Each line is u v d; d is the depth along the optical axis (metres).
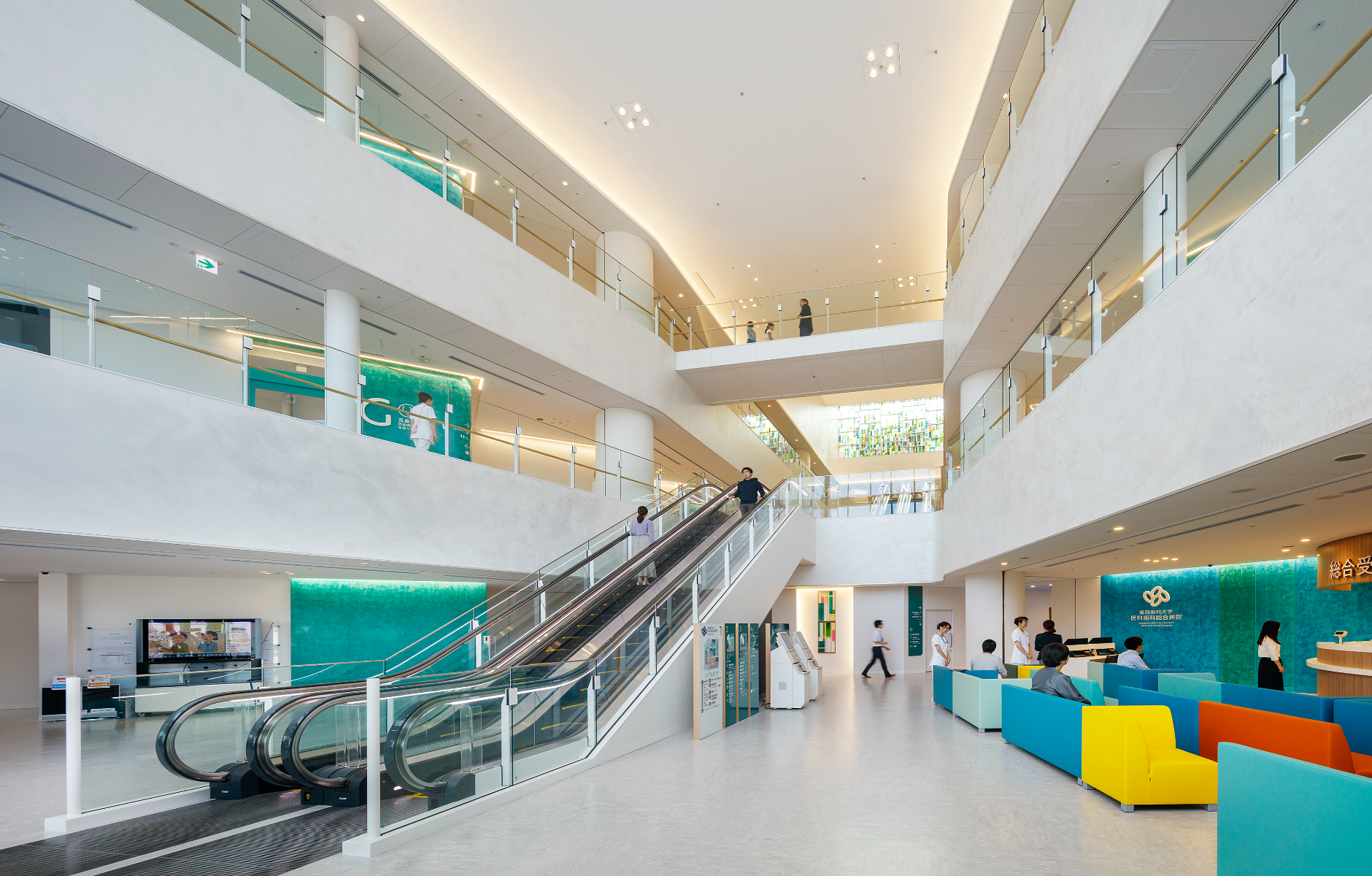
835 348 16.78
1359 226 3.88
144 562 9.39
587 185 15.77
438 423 11.05
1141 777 5.88
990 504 11.47
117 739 5.92
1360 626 11.79
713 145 14.83
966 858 4.76
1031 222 9.55
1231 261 5.07
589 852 4.91
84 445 6.90
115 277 7.31
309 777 6.02
